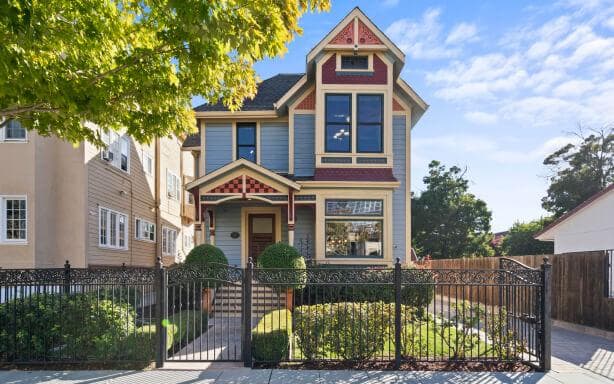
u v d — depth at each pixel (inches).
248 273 264.7
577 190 1109.1
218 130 591.5
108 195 565.0
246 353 258.2
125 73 252.2
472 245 1296.8
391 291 337.4
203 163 587.5
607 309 362.9
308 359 264.4
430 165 1378.0
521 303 300.8
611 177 1103.0
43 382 228.5
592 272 382.0
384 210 517.3
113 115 262.1
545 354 254.8
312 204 519.2
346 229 519.5
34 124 276.2
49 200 480.7
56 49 212.1
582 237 534.0
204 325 367.2
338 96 538.6
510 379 237.9
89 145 509.0
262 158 585.0
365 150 533.0
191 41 218.1
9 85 208.7
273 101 611.2
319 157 528.7
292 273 273.7
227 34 189.9
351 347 267.9
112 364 259.1
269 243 578.6
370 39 534.0
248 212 575.2
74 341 261.4
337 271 273.6
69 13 213.0
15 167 465.4
